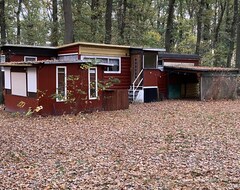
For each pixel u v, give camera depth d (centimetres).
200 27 3375
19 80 1595
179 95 2386
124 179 604
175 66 2280
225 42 3603
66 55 1983
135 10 3353
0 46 1894
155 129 1121
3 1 2238
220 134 1017
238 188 539
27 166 714
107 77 2017
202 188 543
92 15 2895
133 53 2112
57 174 647
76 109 1558
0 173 666
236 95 2294
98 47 1972
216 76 2181
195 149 833
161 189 544
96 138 993
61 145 912
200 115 1430
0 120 1370
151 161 729
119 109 1662
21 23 3409
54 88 1506
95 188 560
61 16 3095
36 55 1970
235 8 3012
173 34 3497
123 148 862
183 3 3925
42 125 1233
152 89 2111
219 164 689
